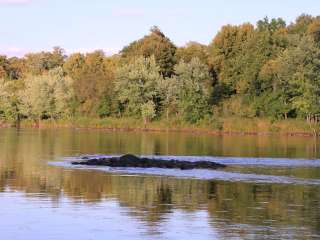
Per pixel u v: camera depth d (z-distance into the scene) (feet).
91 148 321.11
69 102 609.01
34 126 618.85
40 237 106.93
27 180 180.55
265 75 519.60
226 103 539.29
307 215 127.54
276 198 150.51
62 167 220.23
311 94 483.10
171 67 622.95
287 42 566.36
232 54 596.29
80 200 144.05
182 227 114.83
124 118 572.10
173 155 280.92
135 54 631.97
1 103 630.74
